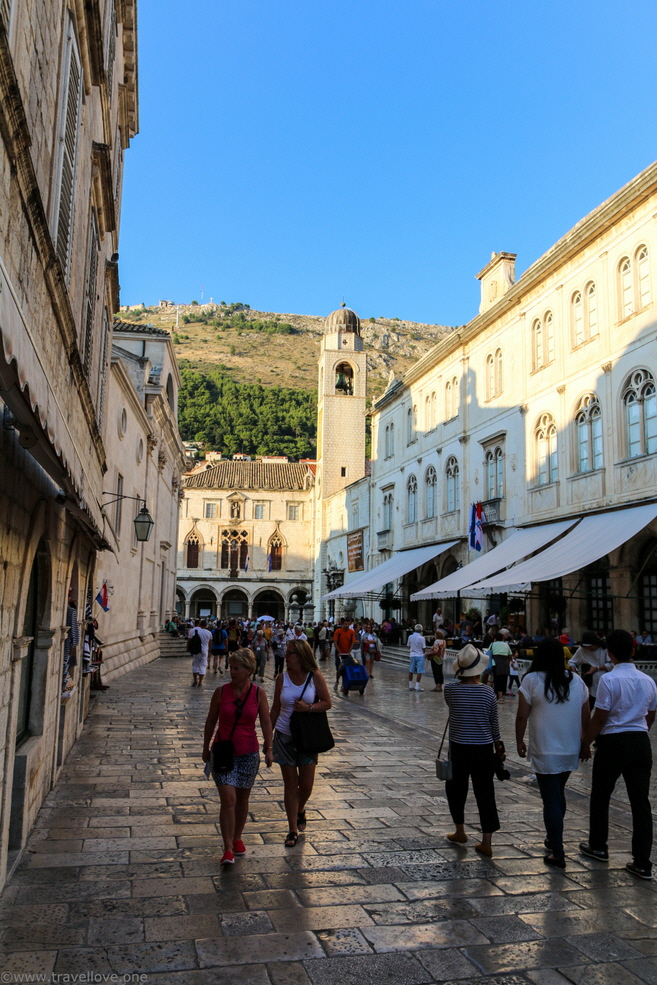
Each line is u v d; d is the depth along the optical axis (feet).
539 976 14.88
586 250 83.05
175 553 152.56
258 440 402.11
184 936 16.30
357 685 66.69
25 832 21.86
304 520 247.09
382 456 154.61
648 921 17.61
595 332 81.87
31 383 12.31
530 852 22.76
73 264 27.25
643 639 70.08
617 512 74.28
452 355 118.83
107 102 35.88
